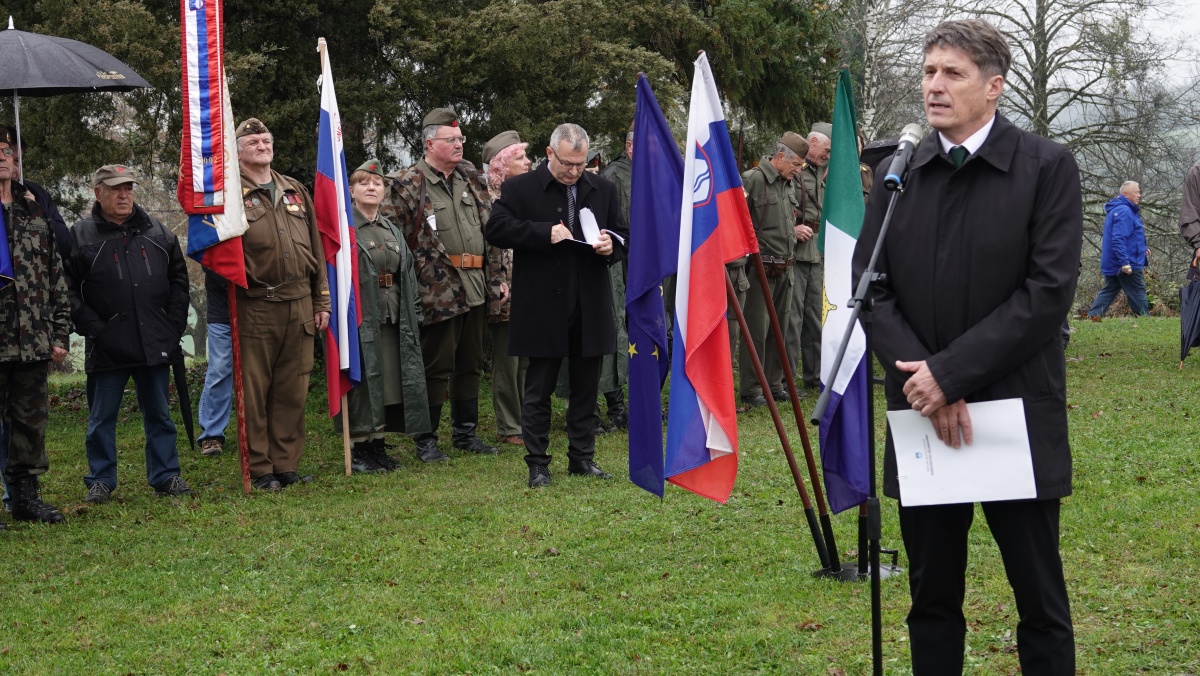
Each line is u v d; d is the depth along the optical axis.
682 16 12.02
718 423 4.80
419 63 11.12
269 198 7.19
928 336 3.02
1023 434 2.90
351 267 7.43
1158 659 3.81
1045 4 23.92
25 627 4.58
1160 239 24.91
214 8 6.82
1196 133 24.50
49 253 6.44
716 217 4.72
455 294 8.03
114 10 9.27
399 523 6.10
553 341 6.82
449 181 8.22
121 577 5.25
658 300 5.46
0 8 9.92
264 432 7.22
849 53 20.70
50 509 6.45
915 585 3.15
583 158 6.85
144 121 10.13
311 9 10.37
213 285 8.27
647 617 4.48
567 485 6.82
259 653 4.25
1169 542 5.02
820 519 4.88
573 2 10.84
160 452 7.07
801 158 9.56
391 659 4.12
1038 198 2.92
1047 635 2.97
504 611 4.62
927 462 2.97
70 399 11.38
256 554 5.59
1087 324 14.84
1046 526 2.95
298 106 10.23
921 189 3.08
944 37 2.99
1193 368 10.41
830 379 3.07
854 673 3.83
